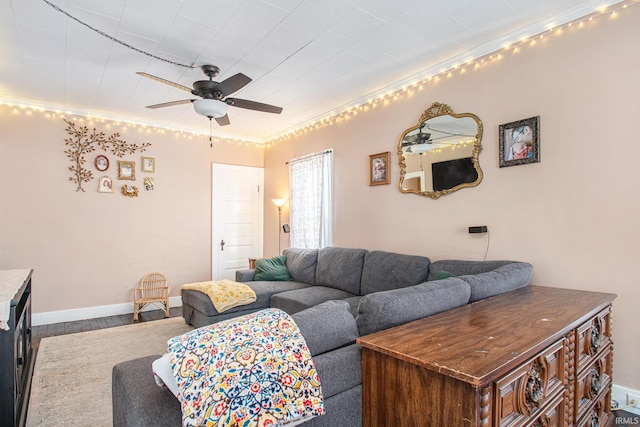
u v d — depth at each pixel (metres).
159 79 2.73
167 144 5.26
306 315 1.48
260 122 5.20
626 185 2.32
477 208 3.12
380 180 3.99
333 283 3.96
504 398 1.13
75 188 4.55
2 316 1.92
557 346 1.45
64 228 4.49
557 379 1.47
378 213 4.04
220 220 5.72
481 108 3.08
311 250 4.50
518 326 1.50
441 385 1.12
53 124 4.43
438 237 3.43
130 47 2.92
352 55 3.14
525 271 2.49
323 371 1.32
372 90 4.00
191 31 2.70
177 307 5.20
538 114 2.73
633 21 2.29
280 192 5.75
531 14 2.57
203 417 0.99
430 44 2.97
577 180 2.53
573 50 2.55
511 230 2.89
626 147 2.32
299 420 1.12
